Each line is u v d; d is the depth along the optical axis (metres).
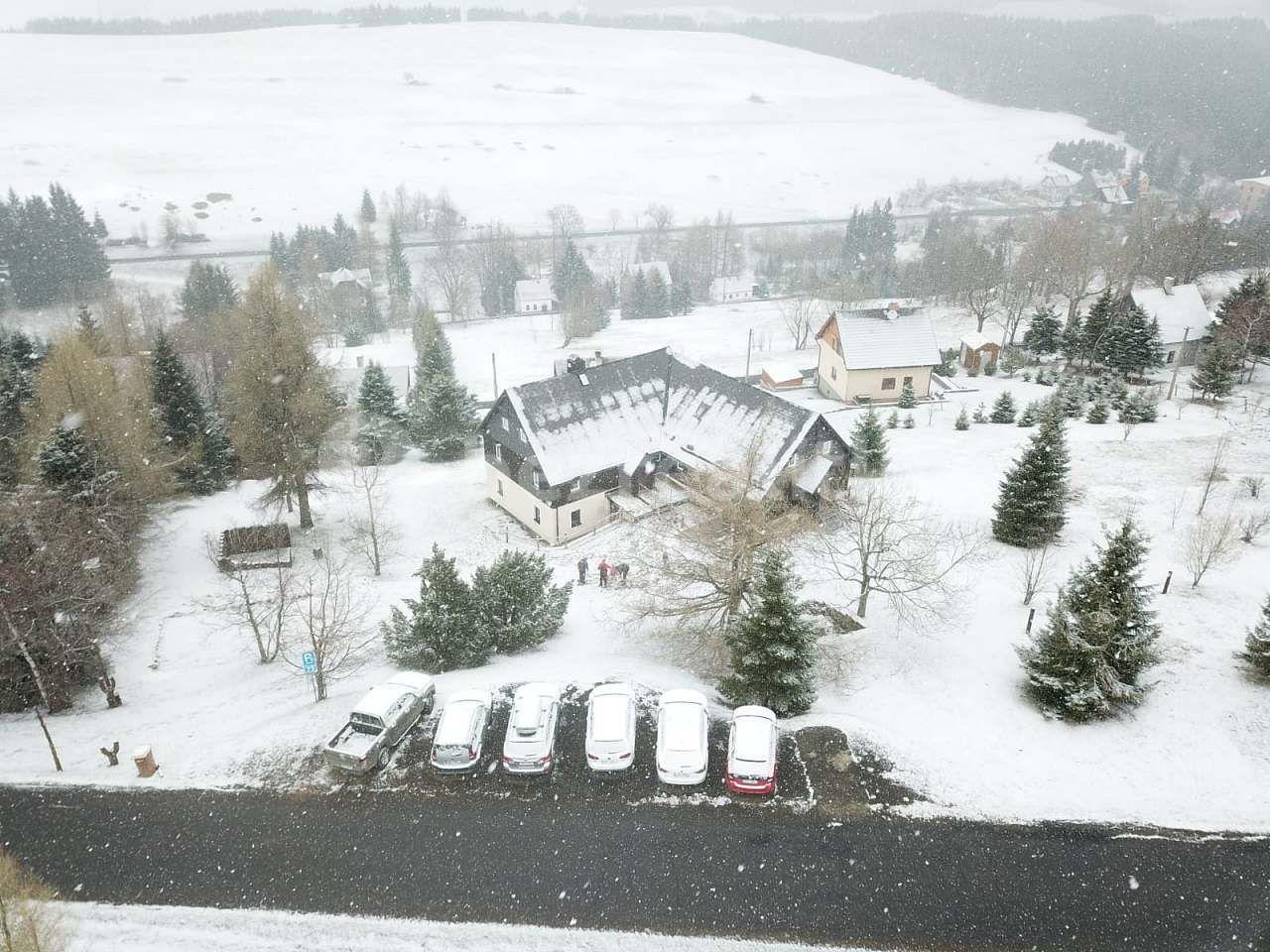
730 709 29.91
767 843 24.22
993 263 109.31
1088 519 42.50
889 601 36.34
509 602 34.47
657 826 24.97
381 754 27.53
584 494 48.19
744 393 48.41
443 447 62.44
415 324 114.38
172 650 36.78
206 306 112.44
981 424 62.31
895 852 23.75
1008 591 36.06
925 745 27.42
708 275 169.62
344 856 24.16
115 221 184.00
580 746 28.36
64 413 43.16
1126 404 58.56
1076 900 22.17
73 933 21.03
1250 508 42.53
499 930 21.77
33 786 26.97
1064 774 26.00
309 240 156.38
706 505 36.25
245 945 21.41
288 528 46.25
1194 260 96.69
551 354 110.81
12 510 34.75
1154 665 29.61
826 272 161.00
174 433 53.16
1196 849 23.45
